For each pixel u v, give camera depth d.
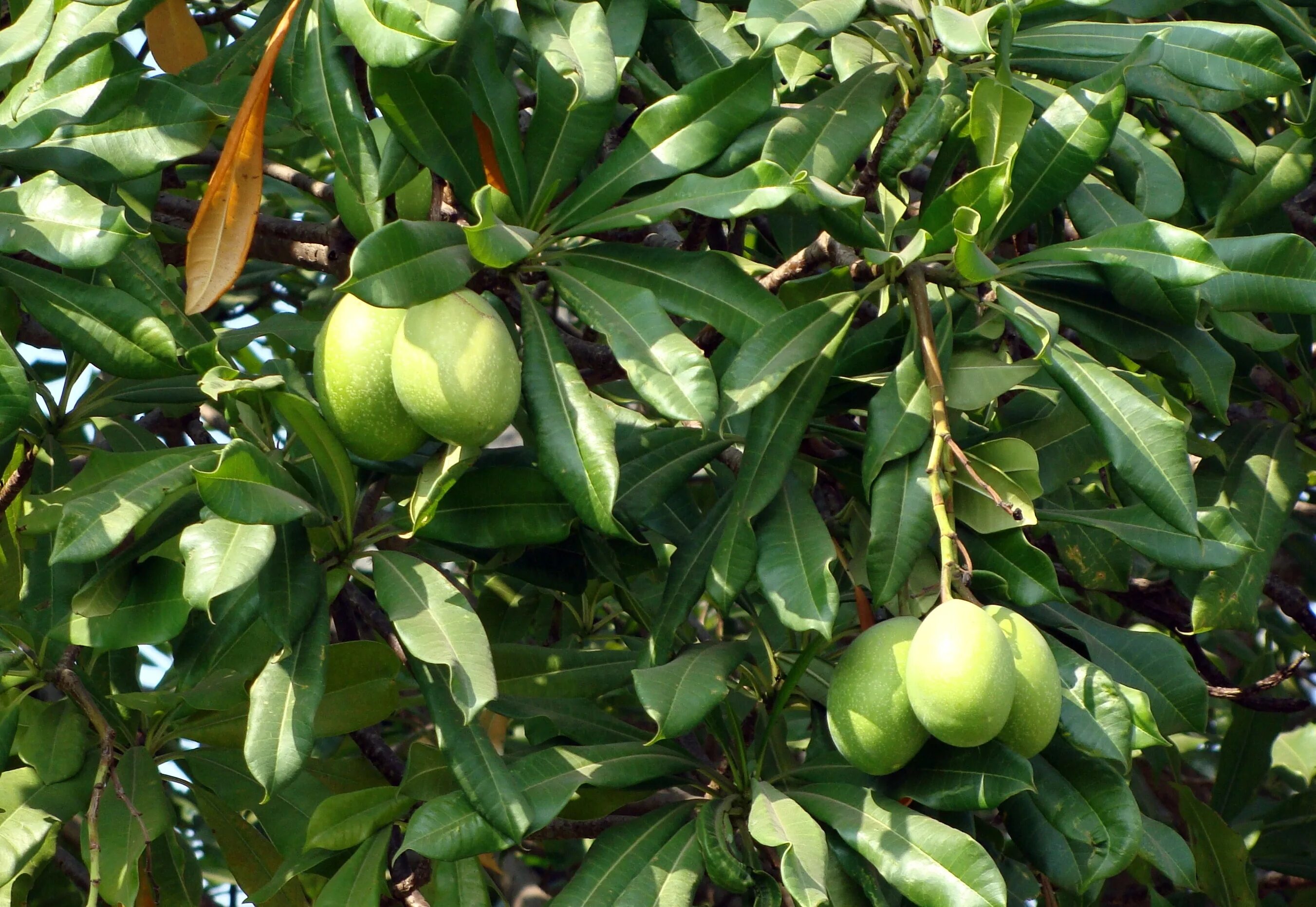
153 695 2.61
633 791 2.65
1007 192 2.48
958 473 2.51
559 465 2.44
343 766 2.71
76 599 2.49
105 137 2.55
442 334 2.41
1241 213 2.70
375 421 2.45
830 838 2.50
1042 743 2.43
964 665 2.38
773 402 2.52
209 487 2.41
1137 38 2.59
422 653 2.43
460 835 2.46
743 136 2.54
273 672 2.47
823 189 2.45
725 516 2.56
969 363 2.53
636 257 2.52
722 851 2.50
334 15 2.41
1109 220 2.60
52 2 2.48
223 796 2.65
